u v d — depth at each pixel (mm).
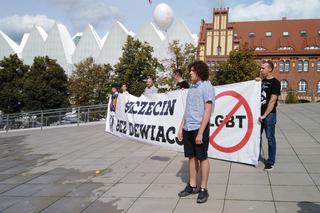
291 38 65750
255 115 6684
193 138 5148
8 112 41531
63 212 5047
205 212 4648
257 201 4914
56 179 6852
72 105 42750
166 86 31078
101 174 6945
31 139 13484
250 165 6746
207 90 4996
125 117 10930
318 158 7078
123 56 27656
